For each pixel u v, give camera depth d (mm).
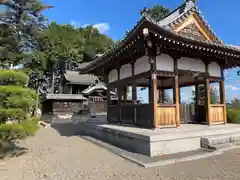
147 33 6473
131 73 9695
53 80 35312
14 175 5223
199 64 9398
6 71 6824
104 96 27422
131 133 7352
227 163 5582
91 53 40438
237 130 8453
